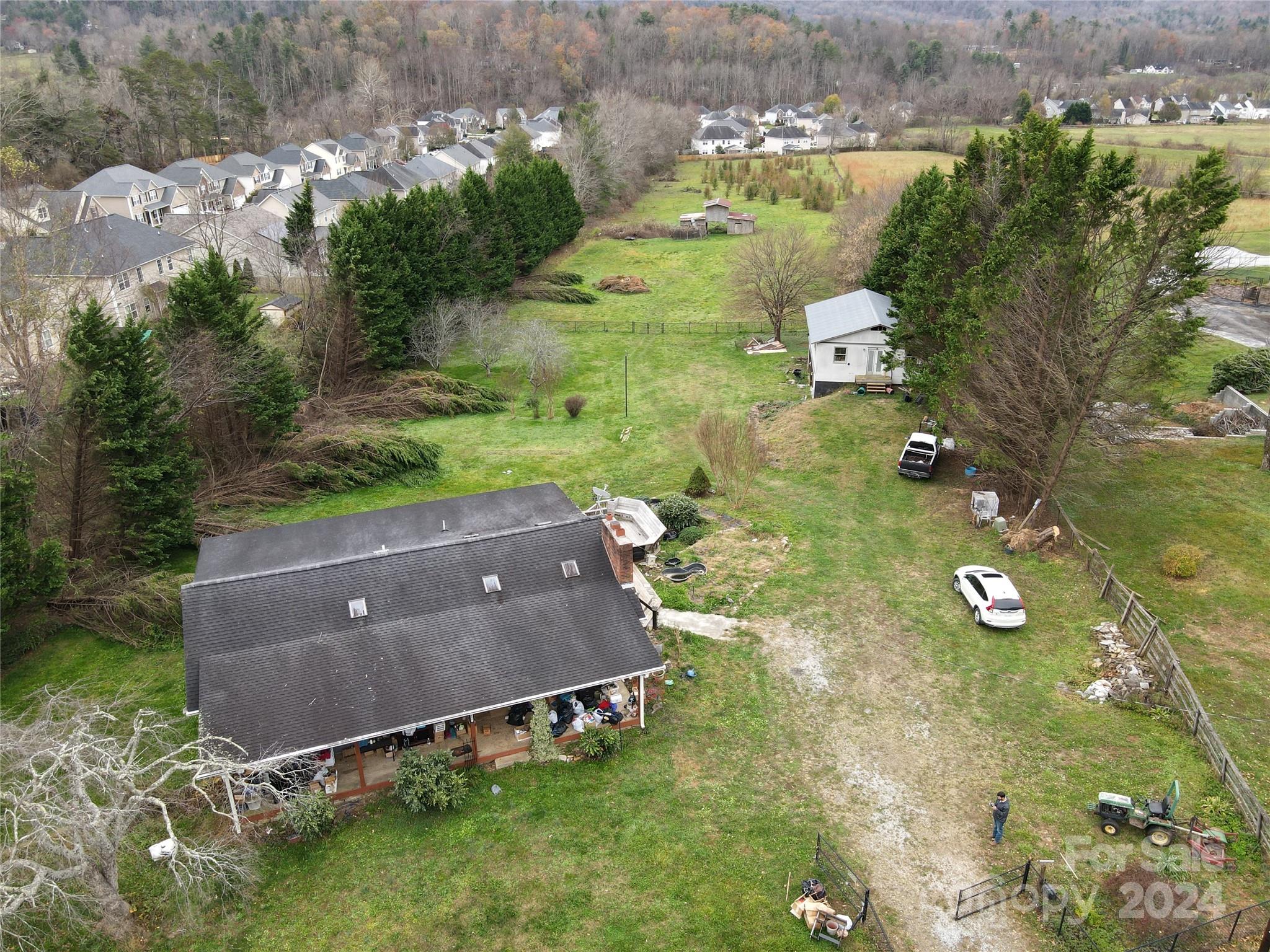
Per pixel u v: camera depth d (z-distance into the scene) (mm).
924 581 32812
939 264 42125
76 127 113375
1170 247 29734
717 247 95938
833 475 42281
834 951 18750
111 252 66812
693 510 37531
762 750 24734
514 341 61438
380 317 54688
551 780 23844
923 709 26062
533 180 83188
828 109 198875
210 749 21594
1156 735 24078
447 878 20922
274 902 20500
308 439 45562
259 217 83250
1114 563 32312
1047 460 34656
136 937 19766
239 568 27516
